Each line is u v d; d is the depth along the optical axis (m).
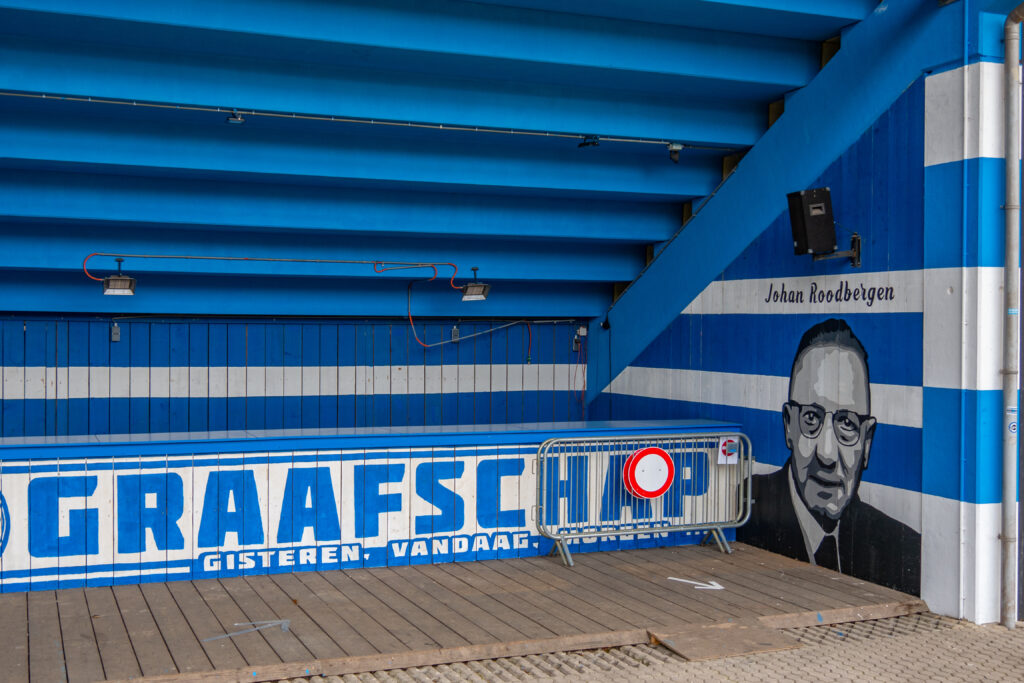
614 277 10.48
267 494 7.19
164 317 10.71
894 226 6.79
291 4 6.22
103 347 10.52
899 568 6.78
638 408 10.45
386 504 7.49
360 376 11.43
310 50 6.56
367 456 7.44
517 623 5.98
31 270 9.26
